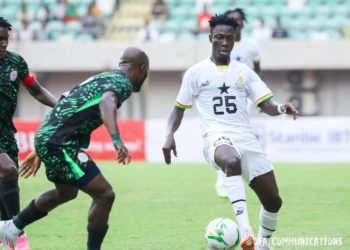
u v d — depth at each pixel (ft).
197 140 167.84
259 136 167.12
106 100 51.62
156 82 223.92
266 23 230.27
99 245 54.85
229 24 63.16
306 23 228.22
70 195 56.18
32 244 68.54
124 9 242.17
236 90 62.95
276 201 61.31
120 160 50.80
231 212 87.04
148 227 77.36
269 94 63.16
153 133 169.68
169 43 211.20
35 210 56.34
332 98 222.48
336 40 211.61
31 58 213.05
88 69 214.48
